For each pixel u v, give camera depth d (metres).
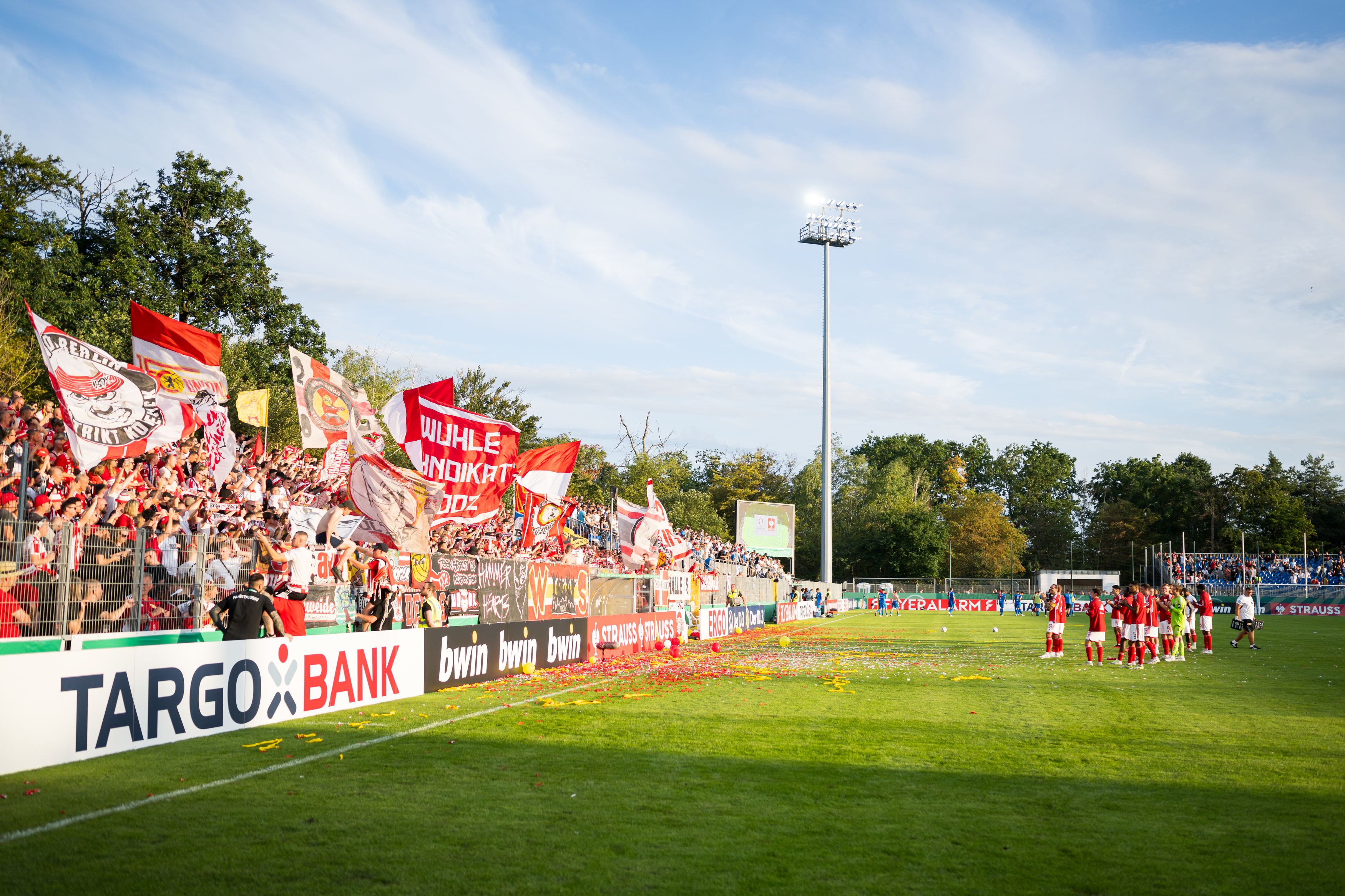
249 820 7.22
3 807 7.40
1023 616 63.84
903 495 100.94
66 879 5.77
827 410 67.50
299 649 12.53
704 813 7.67
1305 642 33.38
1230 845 6.91
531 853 6.52
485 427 18.23
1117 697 16.02
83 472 13.39
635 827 7.22
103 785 8.27
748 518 69.00
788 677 19.02
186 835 6.81
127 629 12.04
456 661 16.48
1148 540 105.38
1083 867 6.38
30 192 37.50
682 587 32.34
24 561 10.59
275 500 20.27
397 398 17.84
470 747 10.50
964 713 13.80
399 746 10.47
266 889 5.68
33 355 27.34
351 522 18.69
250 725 11.59
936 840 7.00
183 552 13.20
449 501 17.94
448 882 5.88
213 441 16.14
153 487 15.87
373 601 16.89
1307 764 9.98
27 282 33.81
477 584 19.44
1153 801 8.27
